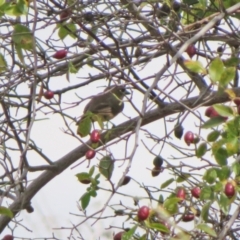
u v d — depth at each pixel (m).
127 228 9.65
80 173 10.33
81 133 10.78
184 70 10.69
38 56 11.57
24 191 11.95
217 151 8.53
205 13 11.02
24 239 11.14
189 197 9.54
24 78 10.69
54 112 10.70
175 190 9.63
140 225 8.31
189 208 8.77
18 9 9.41
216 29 11.16
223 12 9.24
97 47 11.03
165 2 10.31
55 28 11.12
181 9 11.23
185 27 9.98
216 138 8.84
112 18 11.23
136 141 8.20
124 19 11.11
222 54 10.67
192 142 9.24
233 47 11.33
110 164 10.05
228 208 8.52
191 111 8.95
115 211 9.89
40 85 11.41
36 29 10.38
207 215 8.46
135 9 10.58
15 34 9.57
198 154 9.11
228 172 8.34
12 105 11.25
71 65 10.70
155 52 10.78
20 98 11.29
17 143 11.03
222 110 8.34
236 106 8.62
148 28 10.78
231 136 8.32
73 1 11.42
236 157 8.95
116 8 11.06
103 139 11.30
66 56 10.82
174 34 9.63
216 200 8.43
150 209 8.05
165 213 7.95
